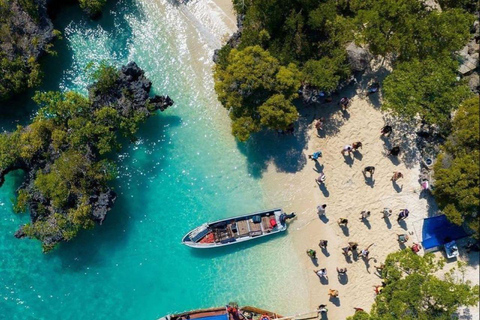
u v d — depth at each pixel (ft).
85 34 135.03
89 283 128.57
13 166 123.03
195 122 133.08
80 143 120.16
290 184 130.11
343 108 130.41
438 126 126.82
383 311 113.50
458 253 126.82
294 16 118.01
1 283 128.57
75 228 120.06
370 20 117.29
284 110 116.98
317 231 128.77
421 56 120.67
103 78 122.93
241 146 131.64
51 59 134.00
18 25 124.16
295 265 128.06
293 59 121.60
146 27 135.74
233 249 128.88
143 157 131.85
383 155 129.80
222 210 130.31
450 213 113.91
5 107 132.05
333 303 127.03
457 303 111.65
